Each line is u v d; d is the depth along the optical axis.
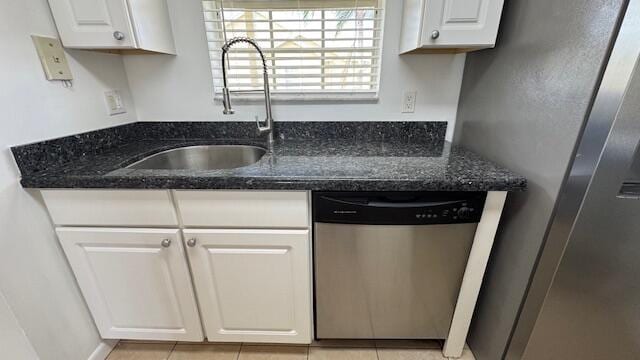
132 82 1.34
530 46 0.86
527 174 0.88
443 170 0.93
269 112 1.31
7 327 0.80
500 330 1.03
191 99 1.38
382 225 0.93
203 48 1.30
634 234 0.73
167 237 0.96
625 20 0.59
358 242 0.96
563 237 0.77
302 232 0.95
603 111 0.65
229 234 0.95
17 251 0.88
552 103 0.78
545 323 0.86
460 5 0.95
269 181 0.87
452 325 1.13
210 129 1.42
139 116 1.40
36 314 0.94
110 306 1.11
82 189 0.90
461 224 0.93
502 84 1.01
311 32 1.28
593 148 0.68
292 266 1.01
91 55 1.12
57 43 0.98
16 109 0.86
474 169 0.94
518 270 0.93
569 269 0.78
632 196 0.69
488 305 1.11
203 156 1.38
